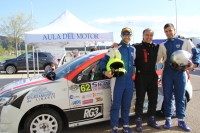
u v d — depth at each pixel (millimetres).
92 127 4188
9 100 3404
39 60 14703
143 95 3850
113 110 3682
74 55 12391
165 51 3961
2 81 10805
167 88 4035
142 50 3764
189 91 4539
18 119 3361
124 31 3602
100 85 3758
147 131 3941
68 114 3605
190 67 3781
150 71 3805
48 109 3537
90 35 6930
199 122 4387
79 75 3652
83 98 3660
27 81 3955
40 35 6770
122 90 3639
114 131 3701
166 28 3930
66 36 6789
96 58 3828
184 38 4027
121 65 3426
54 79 3736
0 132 3371
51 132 3578
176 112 4109
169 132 3885
